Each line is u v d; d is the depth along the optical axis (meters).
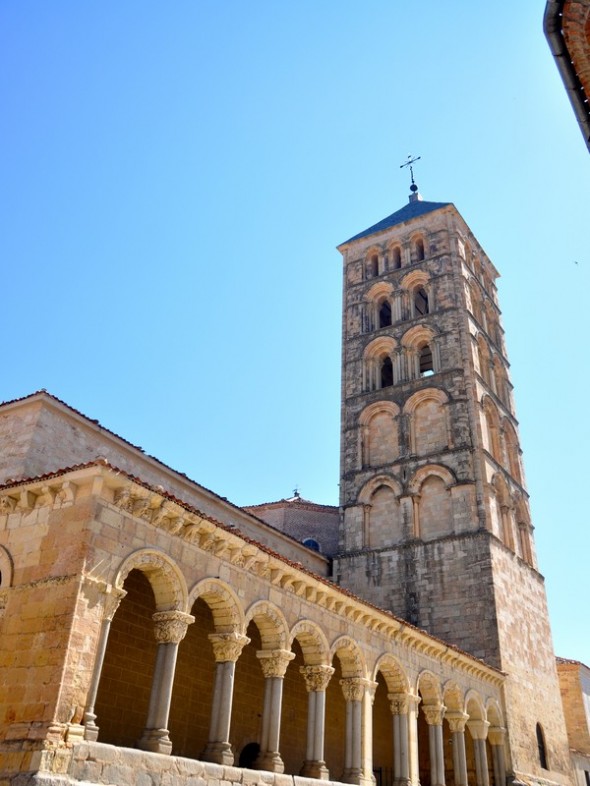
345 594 27.62
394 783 29.23
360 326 54.62
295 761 31.39
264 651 24.45
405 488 45.25
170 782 18.36
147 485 20.30
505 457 49.09
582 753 48.34
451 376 47.88
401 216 59.88
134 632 24.78
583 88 15.38
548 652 45.09
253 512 51.25
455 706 33.91
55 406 27.25
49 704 16.55
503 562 42.03
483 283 59.28
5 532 20.27
